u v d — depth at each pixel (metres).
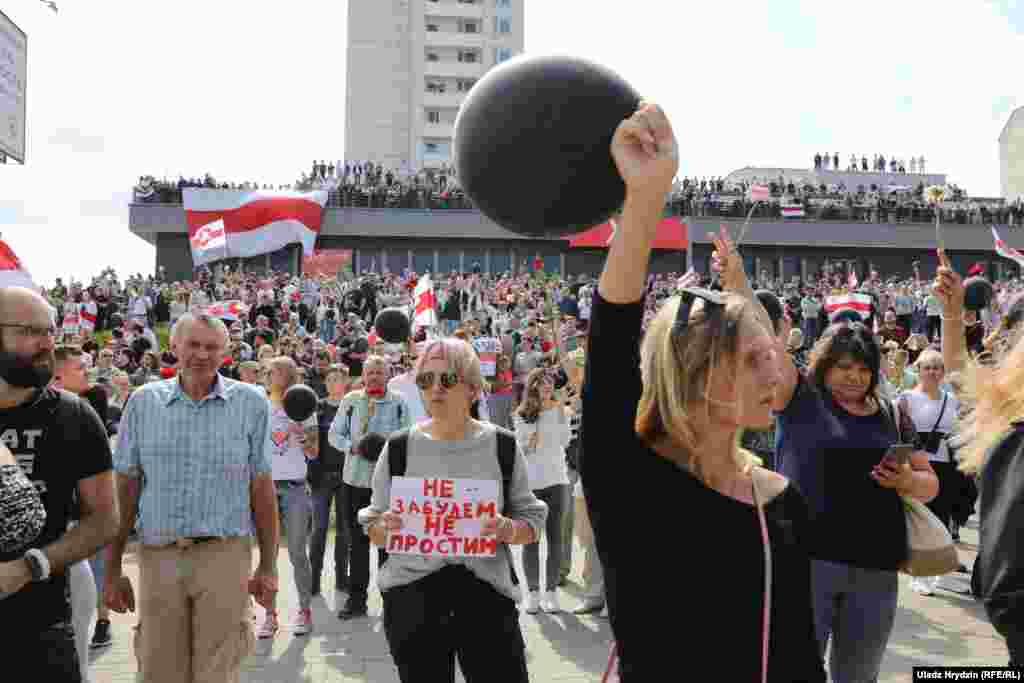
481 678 3.64
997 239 20.97
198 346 4.33
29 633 3.04
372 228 48.44
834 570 3.65
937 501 8.29
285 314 27.77
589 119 1.69
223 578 4.23
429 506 3.71
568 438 7.71
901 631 6.68
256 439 4.47
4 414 3.29
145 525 4.23
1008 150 70.44
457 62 90.38
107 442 3.48
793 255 51.53
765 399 1.83
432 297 15.07
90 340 17.95
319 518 7.86
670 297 1.98
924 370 8.36
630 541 1.82
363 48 92.81
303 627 6.71
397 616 3.64
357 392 7.38
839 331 3.89
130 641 6.58
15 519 2.75
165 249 47.31
